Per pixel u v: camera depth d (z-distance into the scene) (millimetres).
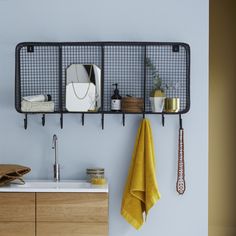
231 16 4672
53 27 3232
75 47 3197
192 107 3217
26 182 3094
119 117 3229
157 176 3217
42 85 3199
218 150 4645
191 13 3223
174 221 3207
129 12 3227
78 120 3232
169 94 3195
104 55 3197
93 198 2842
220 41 4668
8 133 3244
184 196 3207
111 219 3215
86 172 3189
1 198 2850
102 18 3229
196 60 3221
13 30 3232
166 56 3191
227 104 4645
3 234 2857
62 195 2844
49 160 3246
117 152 3232
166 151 3221
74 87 3053
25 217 2854
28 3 3232
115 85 3131
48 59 3197
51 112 3037
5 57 3232
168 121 3223
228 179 4641
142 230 3207
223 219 4648
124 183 3223
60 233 2852
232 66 4641
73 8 3229
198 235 3201
